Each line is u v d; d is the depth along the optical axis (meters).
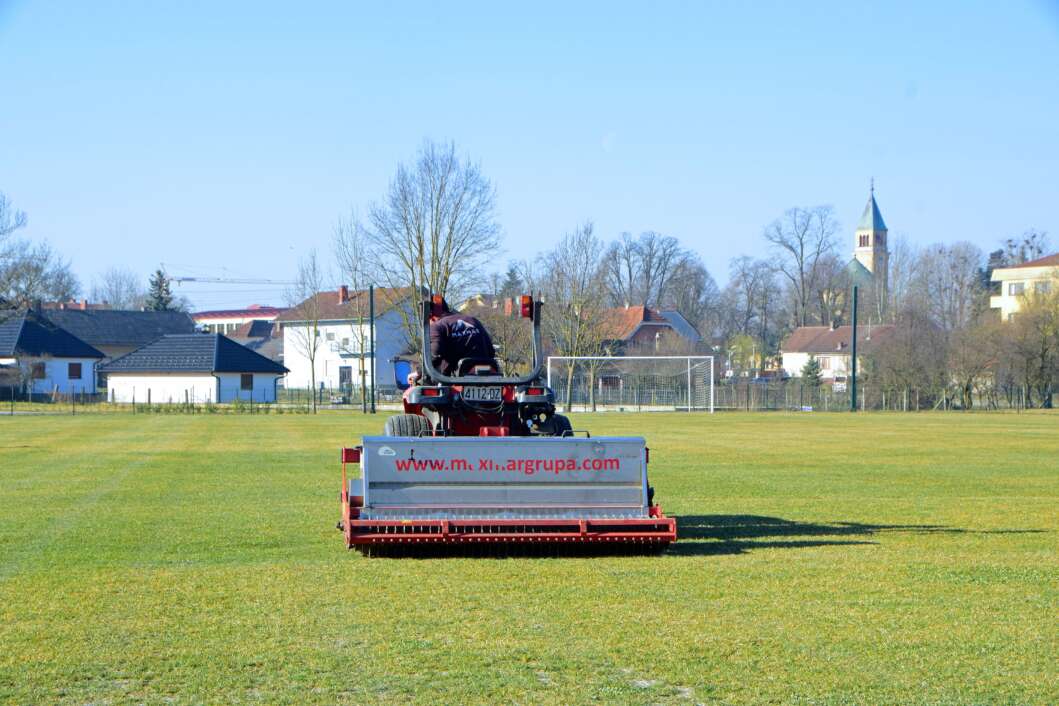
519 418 15.09
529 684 8.16
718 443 38.88
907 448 36.12
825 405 82.88
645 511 13.57
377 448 13.31
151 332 128.88
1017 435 44.88
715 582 11.89
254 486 22.72
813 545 14.70
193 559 13.43
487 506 13.38
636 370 88.81
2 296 100.62
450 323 15.87
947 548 14.41
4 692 7.98
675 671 8.48
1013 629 9.80
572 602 10.88
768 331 146.00
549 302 87.00
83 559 13.43
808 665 8.66
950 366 82.12
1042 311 82.88
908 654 8.98
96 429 48.59
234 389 96.31
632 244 139.12
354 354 102.50
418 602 10.87
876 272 154.62
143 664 8.67
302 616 10.28
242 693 7.95
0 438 41.12
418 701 7.77
